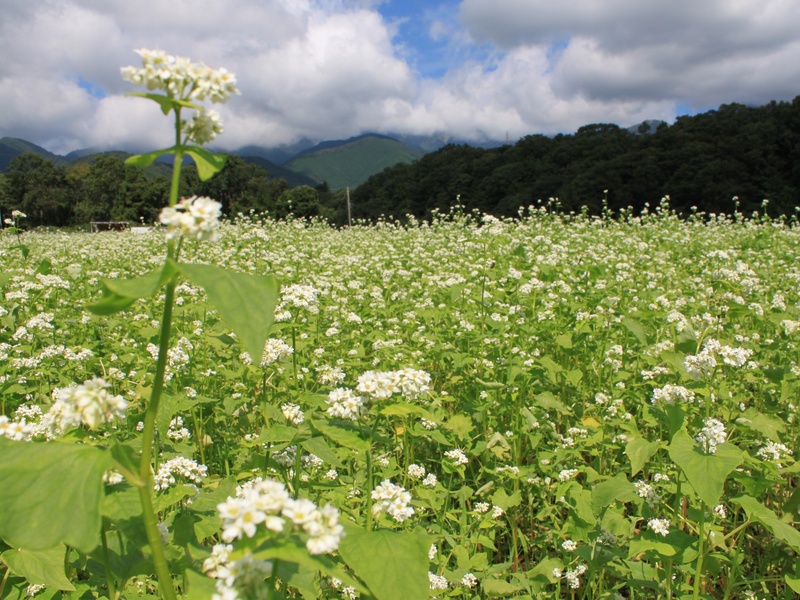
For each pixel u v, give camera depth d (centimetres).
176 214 168
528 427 474
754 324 772
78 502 146
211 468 464
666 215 1902
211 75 185
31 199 7112
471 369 629
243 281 152
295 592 297
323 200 7750
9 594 264
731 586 316
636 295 793
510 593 332
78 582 275
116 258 1461
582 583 373
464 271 1077
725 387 425
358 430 245
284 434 272
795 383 477
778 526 265
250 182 6862
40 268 631
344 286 1036
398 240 1712
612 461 465
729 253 1192
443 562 331
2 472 150
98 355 613
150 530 170
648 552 329
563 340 559
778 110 3744
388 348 603
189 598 151
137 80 180
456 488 462
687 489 329
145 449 169
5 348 524
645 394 525
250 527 148
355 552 182
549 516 416
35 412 378
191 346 553
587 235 1467
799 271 1083
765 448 371
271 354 397
